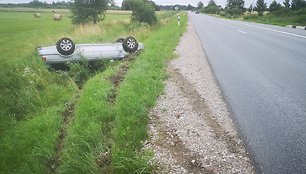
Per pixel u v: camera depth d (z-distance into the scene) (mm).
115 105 6203
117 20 29969
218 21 42812
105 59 11141
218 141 4641
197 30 24734
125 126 5188
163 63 10297
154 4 31344
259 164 3965
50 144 4965
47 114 6453
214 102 6316
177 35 19312
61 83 9484
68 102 7422
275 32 20906
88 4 27641
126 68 9945
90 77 9719
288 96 6496
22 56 12367
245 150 4328
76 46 10789
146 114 5691
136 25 24234
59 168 4297
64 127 5809
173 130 5086
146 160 4094
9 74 9289
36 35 23062
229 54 11875
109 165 4180
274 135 4723
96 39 17578
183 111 5898
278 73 8500
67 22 41125
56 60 10180
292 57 10812
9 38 22562
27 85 8734
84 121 5566
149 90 6996
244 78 8086
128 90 6977
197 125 5234
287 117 5379
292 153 4191
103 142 4801
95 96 6781
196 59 11062
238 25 30891
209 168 3969
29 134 5523
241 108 5898
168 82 8055
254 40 16156
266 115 5504
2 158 4828
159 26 29719
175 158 4250
